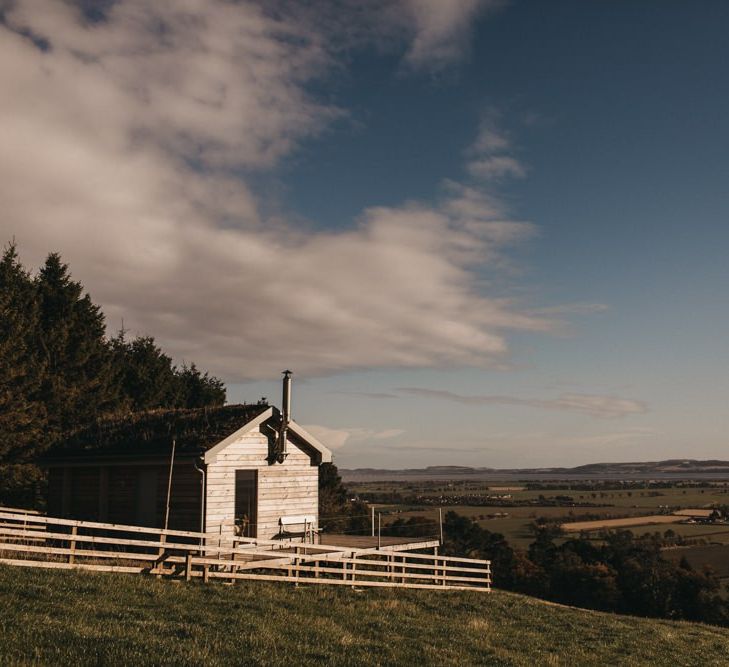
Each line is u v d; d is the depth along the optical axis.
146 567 19.50
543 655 17.41
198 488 24.02
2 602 13.80
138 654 11.65
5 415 37.91
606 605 61.06
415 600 22.97
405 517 92.38
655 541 95.31
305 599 19.64
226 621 15.25
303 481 27.83
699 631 25.50
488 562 29.03
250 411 26.56
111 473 26.56
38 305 47.06
